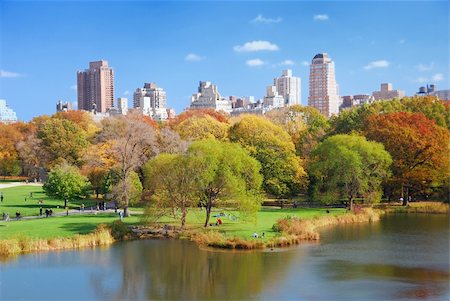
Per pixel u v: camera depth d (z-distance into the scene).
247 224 71.19
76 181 90.38
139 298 42.56
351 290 44.06
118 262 53.41
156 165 68.12
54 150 129.50
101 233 62.81
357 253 57.41
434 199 102.75
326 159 90.75
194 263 53.09
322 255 56.62
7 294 43.28
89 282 46.62
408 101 124.38
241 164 69.00
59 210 86.94
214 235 62.31
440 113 117.50
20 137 156.50
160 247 60.28
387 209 92.88
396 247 60.88
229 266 52.00
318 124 137.88
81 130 138.12
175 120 168.75
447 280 46.94
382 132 99.81
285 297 42.25
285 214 82.12
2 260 53.81
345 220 80.88
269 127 106.81
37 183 135.12
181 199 67.94
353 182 88.25
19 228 66.19
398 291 43.75
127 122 102.12
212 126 123.44
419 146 96.06
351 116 123.56
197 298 42.03
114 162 96.25
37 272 49.59
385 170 92.69
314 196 93.62
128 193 81.06
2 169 151.12
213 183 68.12
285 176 99.25
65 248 59.34
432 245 61.97
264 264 52.72
